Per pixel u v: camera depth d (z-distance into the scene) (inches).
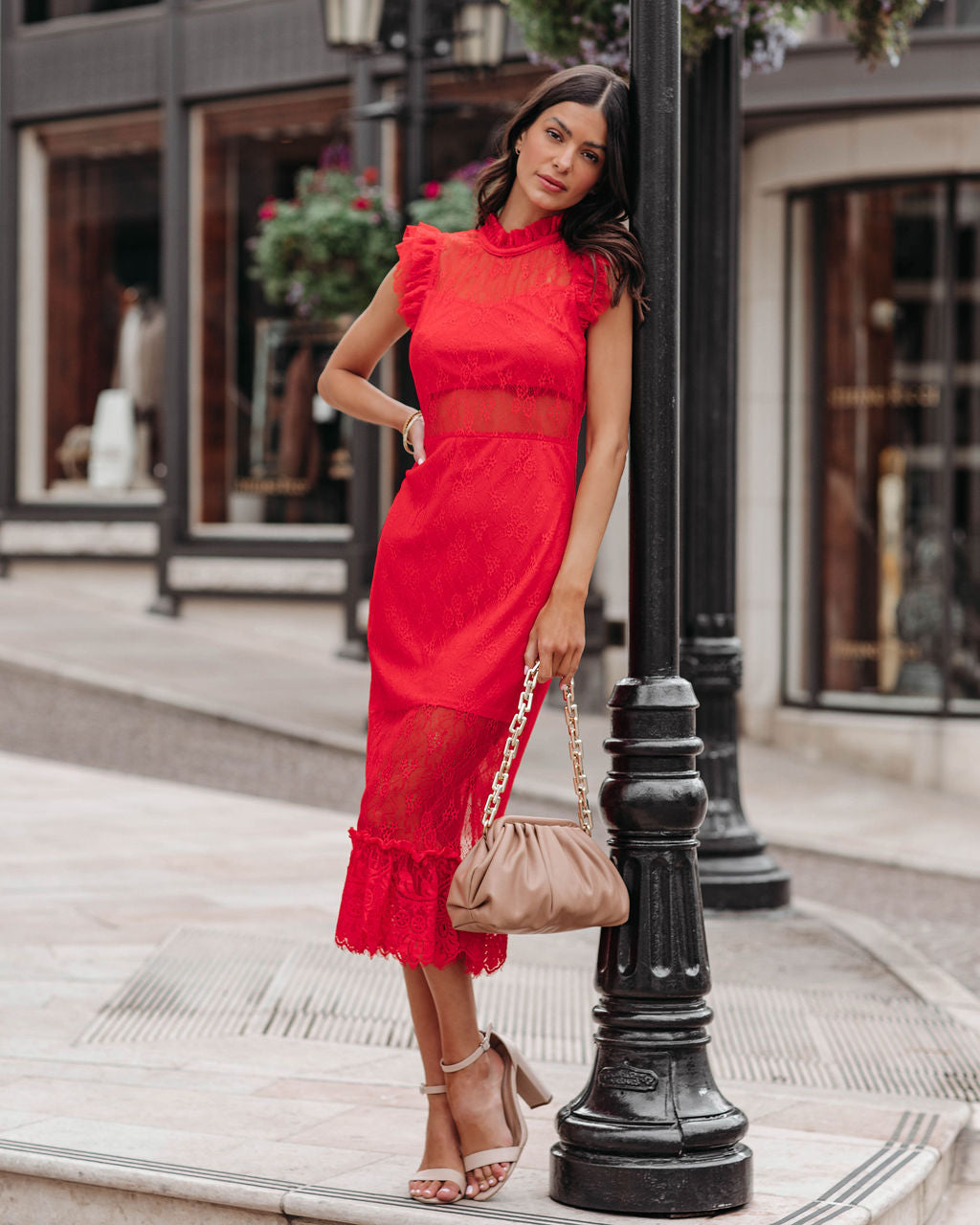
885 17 266.5
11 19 669.9
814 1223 128.2
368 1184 135.0
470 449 133.3
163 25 633.0
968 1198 155.3
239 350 626.2
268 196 618.5
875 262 483.8
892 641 487.2
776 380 499.8
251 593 609.3
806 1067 195.6
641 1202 129.0
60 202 669.9
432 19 442.0
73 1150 141.9
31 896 264.1
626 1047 133.8
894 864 357.7
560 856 128.1
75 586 660.7
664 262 135.2
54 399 676.7
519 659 131.7
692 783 136.0
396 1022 202.2
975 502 476.1
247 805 365.1
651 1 134.9
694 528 288.0
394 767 131.8
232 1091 165.8
